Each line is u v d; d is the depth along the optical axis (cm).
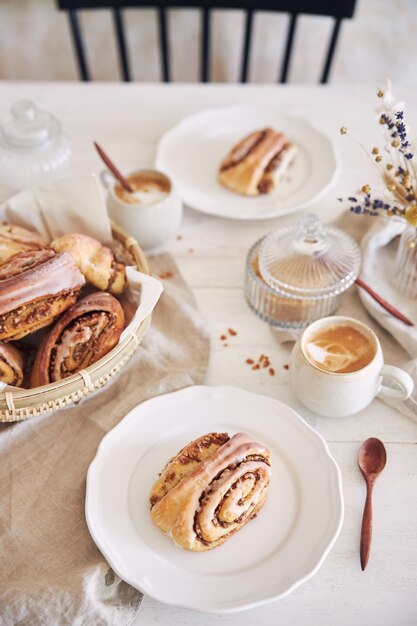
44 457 87
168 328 97
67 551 80
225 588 76
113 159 116
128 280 94
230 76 192
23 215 98
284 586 76
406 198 89
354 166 115
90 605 76
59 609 76
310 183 113
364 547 79
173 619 77
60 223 98
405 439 88
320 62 189
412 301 99
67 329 89
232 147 118
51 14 178
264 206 111
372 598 77
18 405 84
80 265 92
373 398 90
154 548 79
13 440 88
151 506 80
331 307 96
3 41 184
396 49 185
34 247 95
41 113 110
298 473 83
